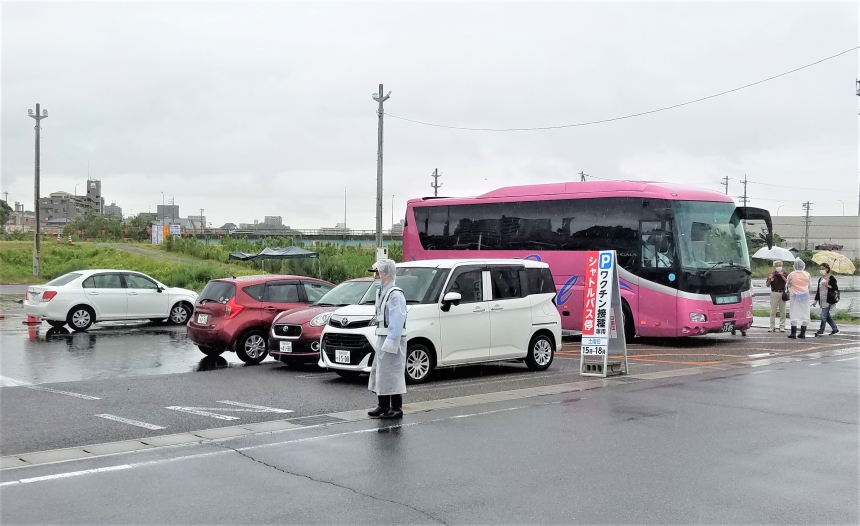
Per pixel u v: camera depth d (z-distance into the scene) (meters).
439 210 22.97
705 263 18.33
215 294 15.36
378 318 9.43
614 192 19.30
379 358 9.33
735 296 18.73
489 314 13.06
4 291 37.91
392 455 7.57
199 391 11.59
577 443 8.09
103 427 8.98
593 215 19.61
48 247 51.06
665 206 18.38
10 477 6.79
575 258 19.81
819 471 7.03
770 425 9.00
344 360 12.02
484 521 5.68
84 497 6.21
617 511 5.89
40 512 5.84
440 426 8.94
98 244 57.94
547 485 6.57
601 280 13.17
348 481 6.68
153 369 14.23
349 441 8.18
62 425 9.09
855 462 7.36
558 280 20.14
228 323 14.88
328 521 5.67
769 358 15.80
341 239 88.25
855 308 33.47
